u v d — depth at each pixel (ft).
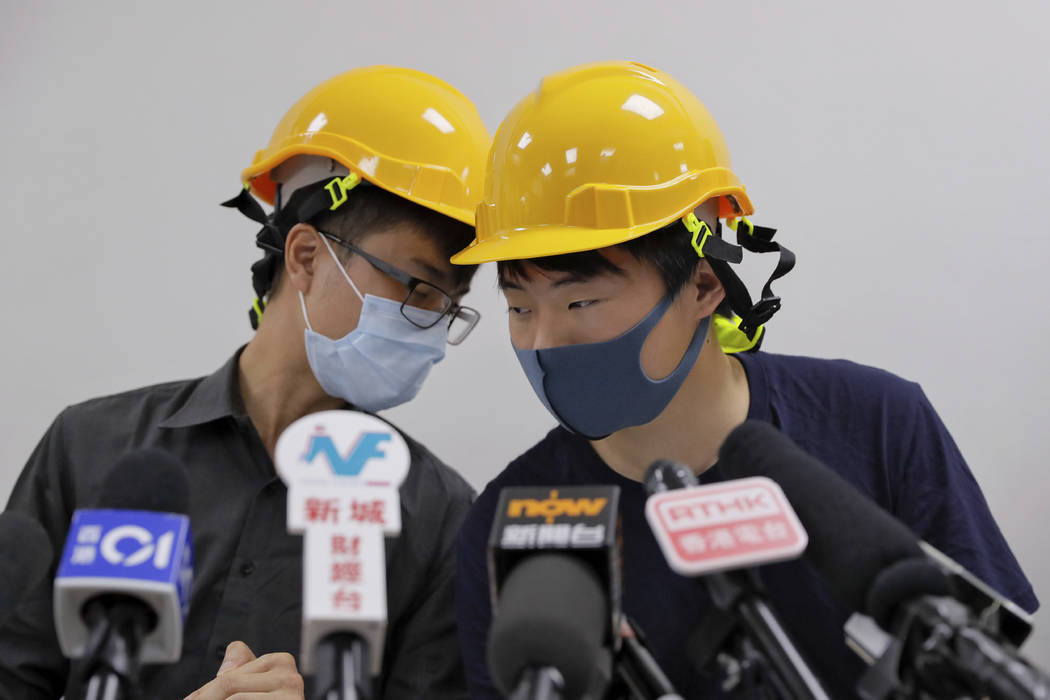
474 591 4.51
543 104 4.30
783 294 7.90
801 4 8.01
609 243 3.85
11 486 8.11
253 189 6.32
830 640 3.97
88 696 2.00
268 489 5.67
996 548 4.10
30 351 8.21
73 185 8.34
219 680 4.91
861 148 7.91
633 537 4.24
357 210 5.59
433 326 5.68
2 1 8.36
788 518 2.21
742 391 4.37
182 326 8.25
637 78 4.32
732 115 8.02
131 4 8.39
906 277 7.82
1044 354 7.68
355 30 8.32
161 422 5.83
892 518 2.37
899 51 7.93
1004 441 7.68
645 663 2.48
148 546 2.15
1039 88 7.80
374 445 2.18
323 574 2.02
